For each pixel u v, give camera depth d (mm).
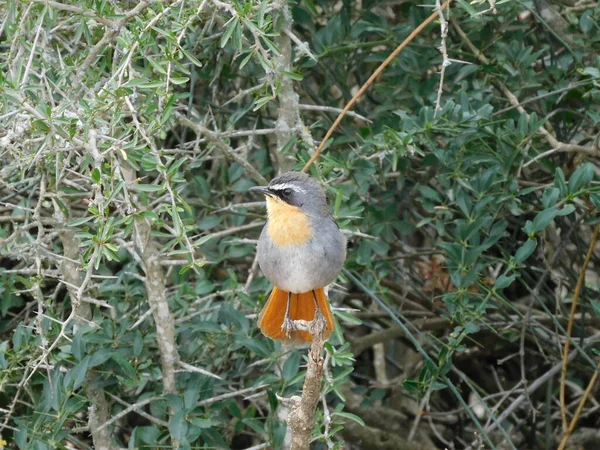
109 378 10047
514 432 13164
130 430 11742
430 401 13984
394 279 13250
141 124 8547
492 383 13711
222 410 10961
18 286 11453
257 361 10945
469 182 10633
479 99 11234
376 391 12383
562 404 10992
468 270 10375
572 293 12648
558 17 11539
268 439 10047
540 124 10438
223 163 11820
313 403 7688
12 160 9875
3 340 11664
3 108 8125
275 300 9406
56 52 10367
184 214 11570
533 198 11773
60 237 10086
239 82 12516
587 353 12070
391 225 11492
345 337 12695
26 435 9453
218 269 12320
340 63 11969
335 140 11375
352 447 13297
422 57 11477
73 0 8992
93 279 11195
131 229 8250
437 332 13086
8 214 11648
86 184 10844
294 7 11406
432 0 11328
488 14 11414
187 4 9352
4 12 9703
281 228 9047
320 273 9086
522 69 11320
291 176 9250
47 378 9844
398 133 10305
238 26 8500
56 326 9695
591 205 10625
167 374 10023
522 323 11555
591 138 11508
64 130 8047
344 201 10781
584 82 10352
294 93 10648
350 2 11891
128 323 10109
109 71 10906
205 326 10227
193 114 12008
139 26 8484
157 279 9945
